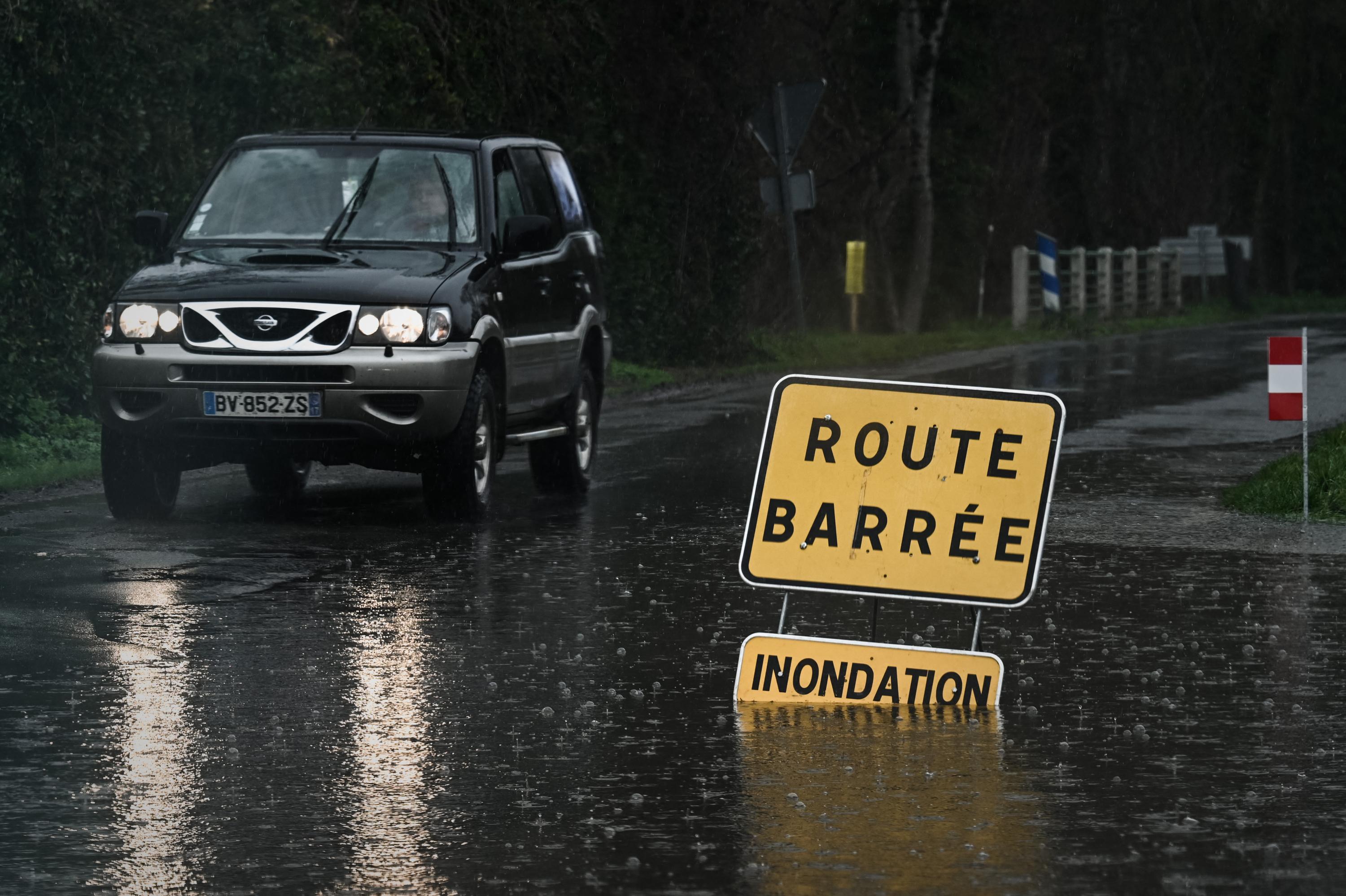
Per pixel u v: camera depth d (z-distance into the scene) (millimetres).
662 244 64750
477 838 14180
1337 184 151000
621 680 19688
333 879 13242
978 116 105438
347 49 49156
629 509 32750
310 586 24797
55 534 28875
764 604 24047
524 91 57812
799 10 82188
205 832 14297
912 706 18828
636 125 63844
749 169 67500
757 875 13312
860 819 14680
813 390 19391
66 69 39469
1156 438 44156
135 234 32562
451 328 29750
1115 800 15266
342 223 32281
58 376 40125
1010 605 19219
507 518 31469
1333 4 147750
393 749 16812
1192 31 131250
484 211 32375
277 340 29406
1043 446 19281
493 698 18812
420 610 23281
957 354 76000
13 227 39062
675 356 65875
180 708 18250
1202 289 125312
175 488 31234
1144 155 125438
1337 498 32000
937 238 105250
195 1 42500
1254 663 20656
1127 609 23781
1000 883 13148
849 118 94062
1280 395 31375
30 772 15953
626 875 13305
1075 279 103250
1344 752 16844
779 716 18281
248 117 45375
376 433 29406
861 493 19359
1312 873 13391
